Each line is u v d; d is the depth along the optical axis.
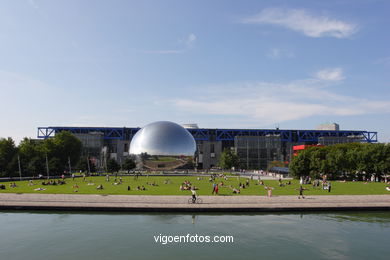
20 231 20.59
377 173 60.97
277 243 18.45
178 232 20.44
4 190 38.94
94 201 29.19
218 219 23.89
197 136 139.62
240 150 133.62
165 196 33.06
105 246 17.78
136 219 23.81
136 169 105.06
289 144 141.62
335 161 62.69
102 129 135.50
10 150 66.62
